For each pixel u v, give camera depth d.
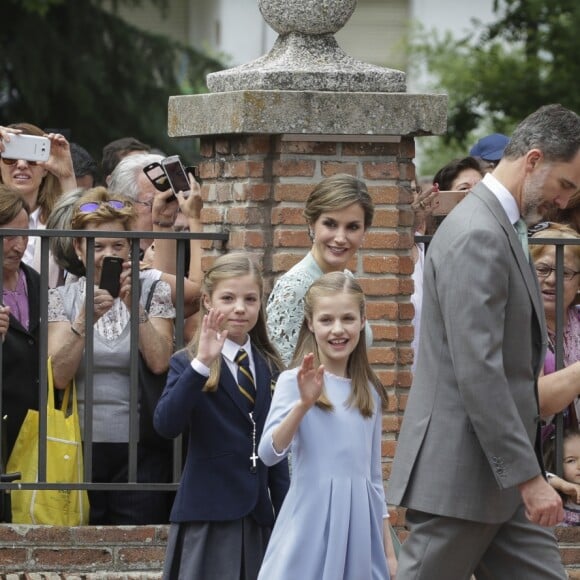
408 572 11.49
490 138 18.95
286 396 11.84
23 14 38.84
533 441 11.41
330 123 14.23
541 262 14.75
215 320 12.00
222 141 14.76
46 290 13.79
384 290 14.59
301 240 14.40
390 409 14.64
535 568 11.53
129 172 16.59
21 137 16.03
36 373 14.27
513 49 44.25
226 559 12.26
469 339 10.86
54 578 14.11
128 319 14.42
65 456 14.07
